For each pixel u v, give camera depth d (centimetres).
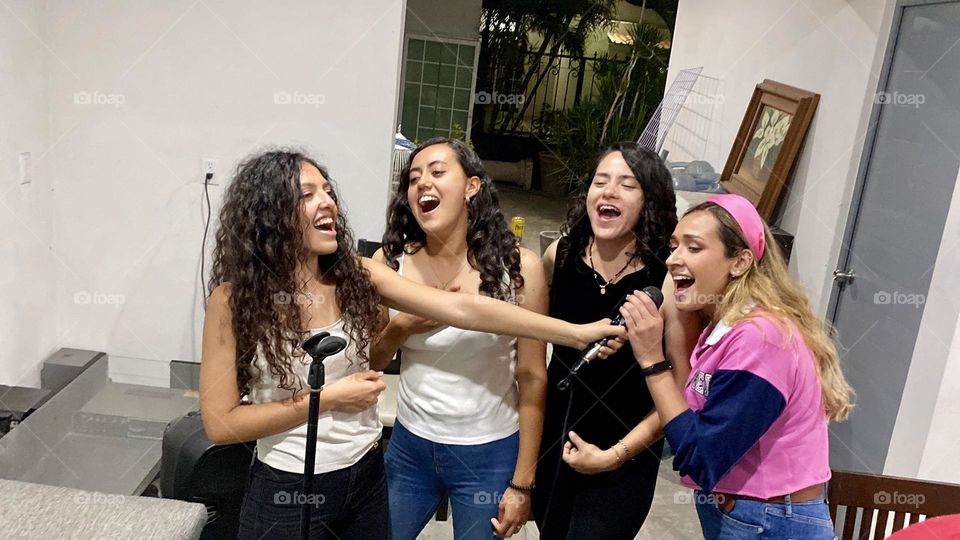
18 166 276
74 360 308
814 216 324
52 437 268
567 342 156
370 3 283
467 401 164
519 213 743
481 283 164
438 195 159
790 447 142
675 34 580
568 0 850
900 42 272
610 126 670
